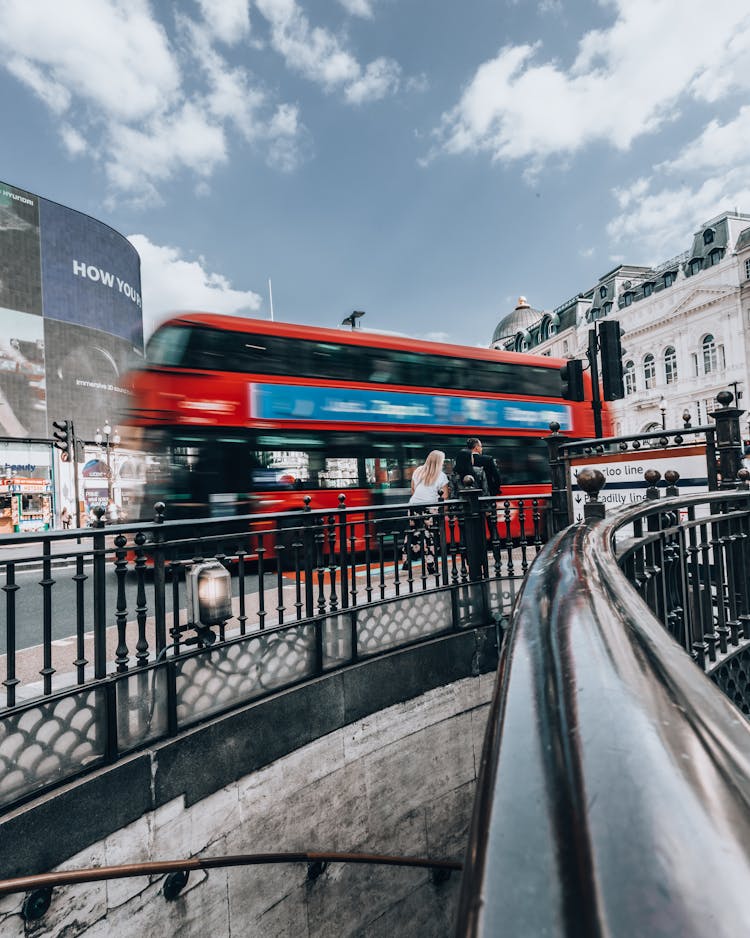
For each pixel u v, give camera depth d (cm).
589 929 23
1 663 373
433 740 420
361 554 723
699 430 456
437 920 423
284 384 796
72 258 3747
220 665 304
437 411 920
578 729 44
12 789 223
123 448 732
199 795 284
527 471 1005
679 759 38
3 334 3325
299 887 337
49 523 3241
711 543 300
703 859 27
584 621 67
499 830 35
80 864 237
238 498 746
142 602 272
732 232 3650
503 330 6078
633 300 4416
